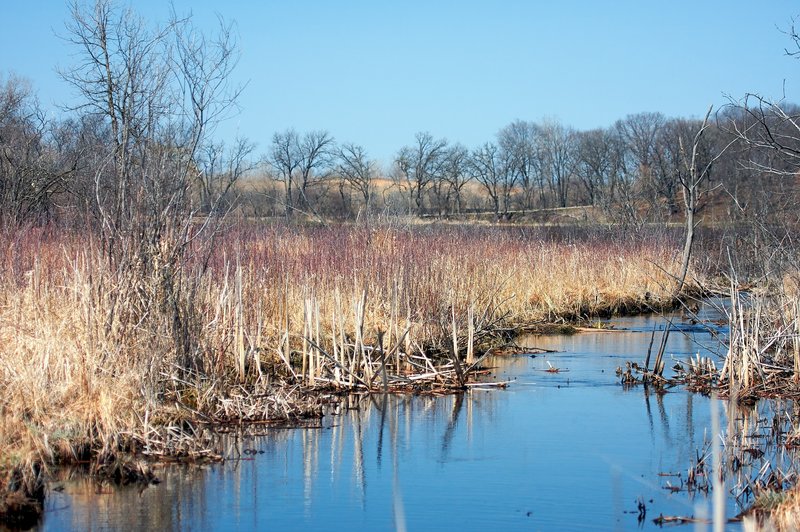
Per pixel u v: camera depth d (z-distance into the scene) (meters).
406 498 8.58
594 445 10.46
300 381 13.28
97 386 9.74
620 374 14.74
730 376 12.88
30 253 13.19
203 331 12.39
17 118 24.77
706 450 10.03
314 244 18.48
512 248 23.34
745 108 11.33
